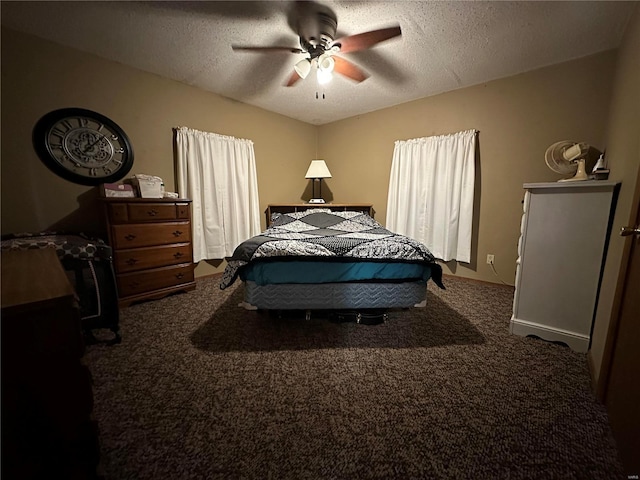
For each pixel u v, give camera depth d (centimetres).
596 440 106
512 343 177
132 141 263
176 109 291
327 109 380
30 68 209
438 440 105
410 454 100
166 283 258
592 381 139
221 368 151
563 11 179
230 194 337
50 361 67
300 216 329
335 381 140
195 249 310
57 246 171
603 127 231
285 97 336
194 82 294
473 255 312
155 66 258
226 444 104
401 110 355
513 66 256
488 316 219
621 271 117
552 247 172
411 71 268
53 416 69
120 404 124
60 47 220
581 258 164
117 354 164
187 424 113
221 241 332
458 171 304
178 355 163
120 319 211
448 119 317
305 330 194
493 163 291
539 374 146
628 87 162
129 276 233
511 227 286
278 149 400
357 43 188
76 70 229
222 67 261
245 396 129
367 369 150
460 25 196
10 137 204
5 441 64
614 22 188
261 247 184
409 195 346
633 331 103
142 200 236
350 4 174
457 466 95
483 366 153
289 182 421
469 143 297
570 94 245
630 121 145
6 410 63
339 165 433
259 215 374
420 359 160
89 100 237
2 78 199
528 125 267
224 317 216
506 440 105
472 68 261
